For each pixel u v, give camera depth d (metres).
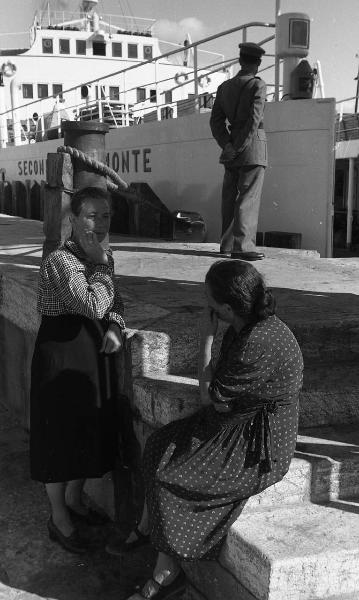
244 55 5.76
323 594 2.39
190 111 11.46
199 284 4.78
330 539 2.46
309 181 7.70
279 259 6.25
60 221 4.05
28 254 6.22
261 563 2.34
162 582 2.65
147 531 2.90
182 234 8.59
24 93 20.27
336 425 3.12
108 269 2.97
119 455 3.23
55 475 2.98
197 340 3.35
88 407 2.97
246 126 5.68
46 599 2.80
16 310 4.67
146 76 20.41
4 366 5.14
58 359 2.94
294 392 2.44
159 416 2.95
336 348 3.55
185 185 9.71
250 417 2.44
